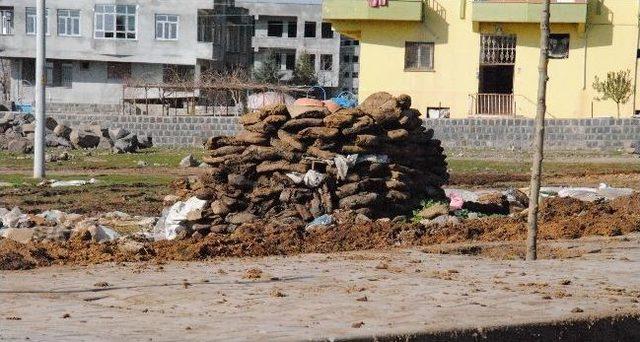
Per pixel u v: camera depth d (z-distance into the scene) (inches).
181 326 707.4
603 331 765.3
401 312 765.9
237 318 743.1
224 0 6427.2
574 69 4424.2
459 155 3671.3
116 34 6053.2
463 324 715.4
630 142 3784.5
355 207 1464.1
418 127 1606.8
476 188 2340.1
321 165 1471.5
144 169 2992.1
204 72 5949.8
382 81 4571.9
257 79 6382.9
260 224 1400.1
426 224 1443.2
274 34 7022.6
